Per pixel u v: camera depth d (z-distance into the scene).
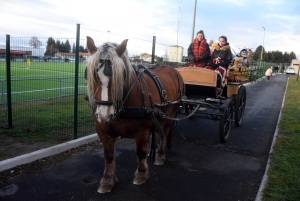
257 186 3.86
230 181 3.99
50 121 6.25
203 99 6.07
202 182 3.92
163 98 3.64
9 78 5.50
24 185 3.55
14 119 6.32
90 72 2.61
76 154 4.68
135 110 3.06
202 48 6.15
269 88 19.70
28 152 4.43
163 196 3.47
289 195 3.45
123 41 2.77
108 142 3.33
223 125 5.51
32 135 5.31
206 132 6.60
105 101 2.58
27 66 5.65
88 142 5.23
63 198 3.30
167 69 4.60
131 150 5.05
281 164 4.43
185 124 7.29
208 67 6.12
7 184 3.55
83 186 3.62
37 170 3.99
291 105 10.95
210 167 4.48
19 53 5.62
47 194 3.37
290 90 17.97
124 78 2.80
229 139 6.10
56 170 4.04
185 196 3.50
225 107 5.48
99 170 4.11
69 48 5.11
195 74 5.40
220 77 5.57
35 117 6.53
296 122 7.54
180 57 10.27
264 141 6.04
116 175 3.97
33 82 11.63
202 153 5.14
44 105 7.98
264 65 33.97
